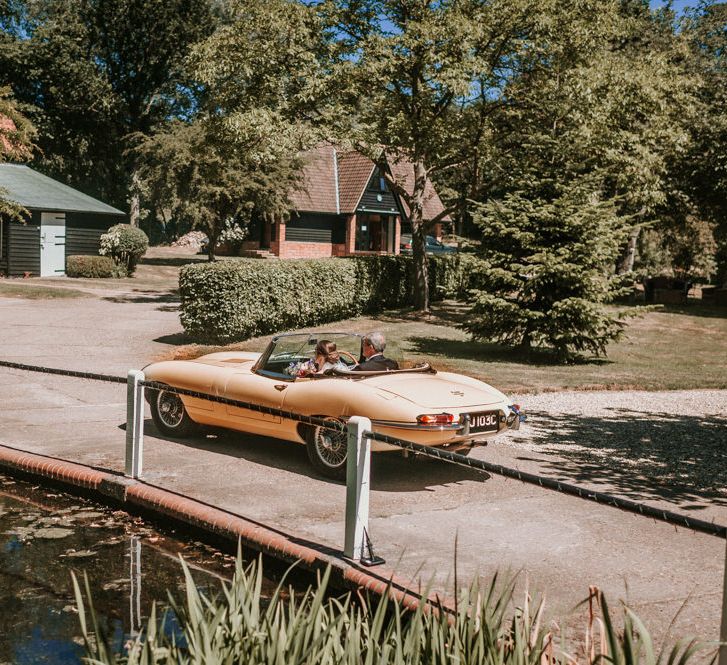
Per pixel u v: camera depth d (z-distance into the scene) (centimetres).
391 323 2245
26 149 2097
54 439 832
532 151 1739
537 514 625
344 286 2172
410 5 2234
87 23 5219
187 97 5503
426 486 707
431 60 2081
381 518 606
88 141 5469
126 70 5369
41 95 5162
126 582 507
